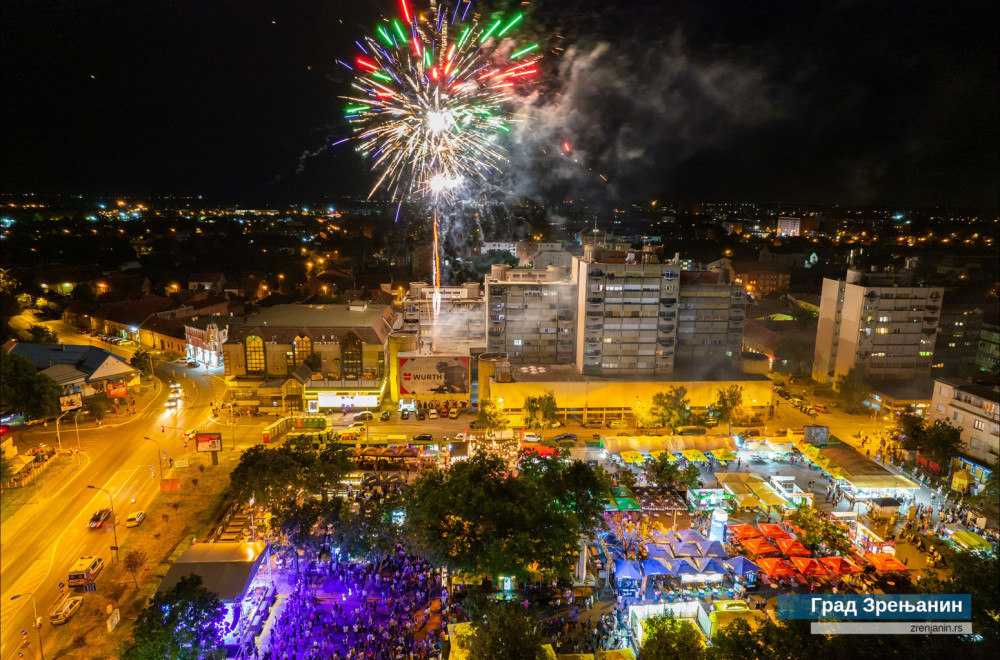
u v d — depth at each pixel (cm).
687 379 13212
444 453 10781
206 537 8394
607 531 8025
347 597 7019
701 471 10044
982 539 7556
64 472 10344
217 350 16988
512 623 5275
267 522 8488
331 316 15325
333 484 8475
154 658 5291
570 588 7162
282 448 8919
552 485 7781
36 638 6462
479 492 7138
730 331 14088
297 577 7406
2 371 11794
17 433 11975
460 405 13625
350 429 11888
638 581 6912
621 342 13500
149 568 7719
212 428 12512
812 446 10206
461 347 14975
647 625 5759
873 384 14062
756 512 8900
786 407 13900
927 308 14200
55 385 12406
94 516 8700
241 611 6375
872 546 7625
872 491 8925
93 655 6238
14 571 7619
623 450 10419
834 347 15150
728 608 6188
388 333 15450
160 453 11169
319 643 6216
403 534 7394
